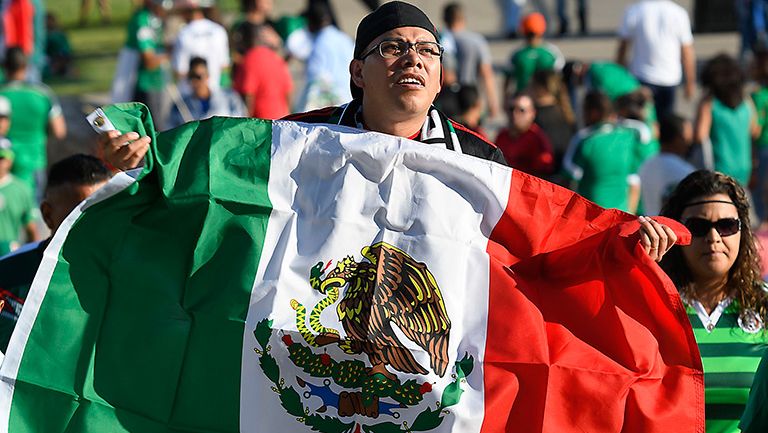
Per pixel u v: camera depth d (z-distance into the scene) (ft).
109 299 34.94
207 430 34.47
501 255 35.96
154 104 110.93
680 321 35.06
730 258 42.86
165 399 34.60
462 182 35.91
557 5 164.66
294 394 34.68
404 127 36.86
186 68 103.35
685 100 127.24
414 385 34.68
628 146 82.58
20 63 94.48
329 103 100.27
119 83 111.14
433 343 34.96
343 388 34.71
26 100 92.63
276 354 34.71
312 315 34.88
